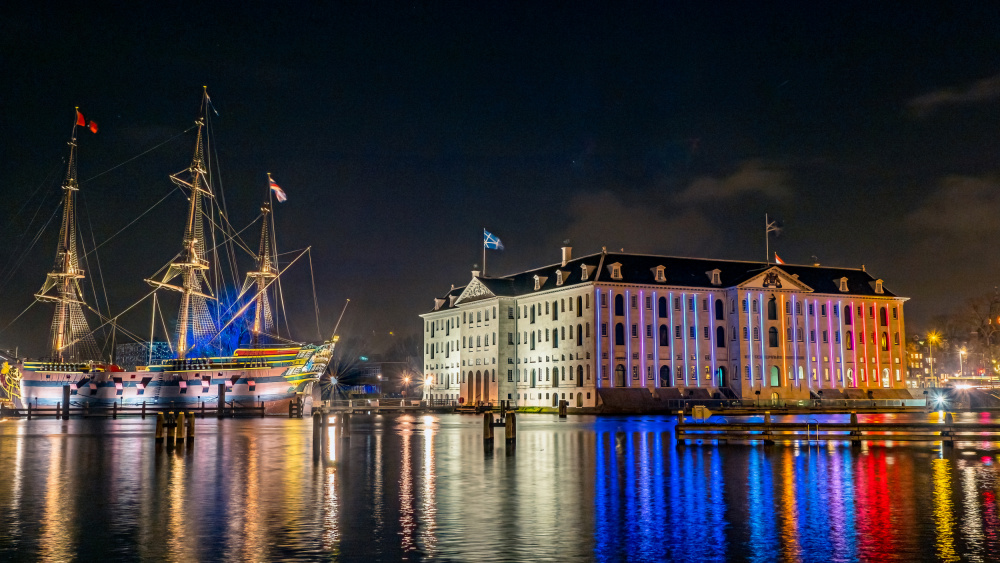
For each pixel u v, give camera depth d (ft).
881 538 91.76
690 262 510.99
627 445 207.31
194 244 456.45
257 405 412.57
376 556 84.38
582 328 478.18
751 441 214.07
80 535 94.43
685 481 136.36
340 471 151.74
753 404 471.62
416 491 126.62
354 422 344.69
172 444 201.77
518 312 536.83
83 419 368.07
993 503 114.01
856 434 195.62
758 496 120.37
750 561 82.43
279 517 104.83
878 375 537.24
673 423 328.08
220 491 127.03
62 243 451.53
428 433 262.67
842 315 530.68
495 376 537.24
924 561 81.87
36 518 104.68
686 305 491.31
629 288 478.18
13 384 435.12
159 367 421.59
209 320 465.88
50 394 428.97
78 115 449.48
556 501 116.57
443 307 629.10
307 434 251.80
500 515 105.91
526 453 185.57
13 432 266.98
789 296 511.81
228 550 87.10
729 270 515.91
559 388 494.59
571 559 83.30
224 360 414.21
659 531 95.76
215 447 202.80
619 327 474.90
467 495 122.31
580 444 211.00
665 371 482.28
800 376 510.99
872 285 551.59
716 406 462.60
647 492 124.47
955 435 186.70
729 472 148.56
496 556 84.38
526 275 553.23
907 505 112.47
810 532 94.99
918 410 442.91
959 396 513.04
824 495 120.98
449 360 602.44
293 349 420.77
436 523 100.78
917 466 157.99
